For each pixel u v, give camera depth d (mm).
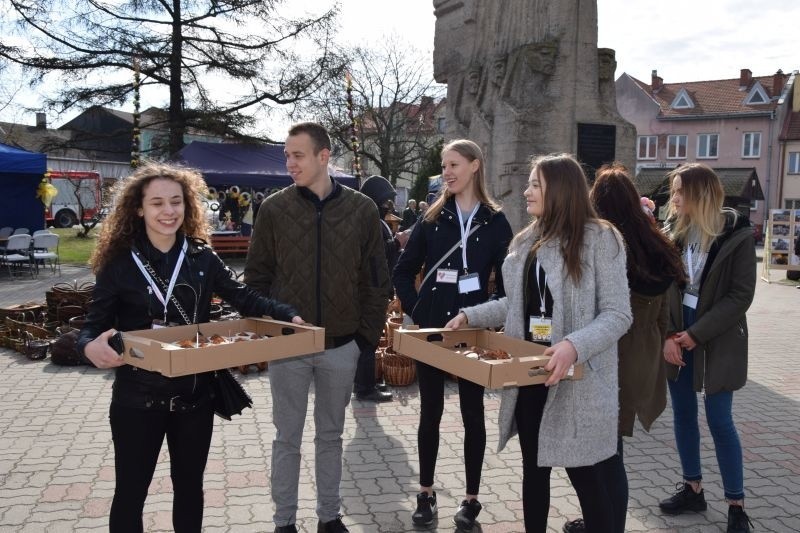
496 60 9625
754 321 11422
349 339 3336
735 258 3445
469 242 3645
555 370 2414
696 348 3574
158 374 2498
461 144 3660
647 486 4176
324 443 3342
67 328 7707
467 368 2465
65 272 16469
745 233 3455
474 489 3592
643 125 50438
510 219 9039
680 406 3773
